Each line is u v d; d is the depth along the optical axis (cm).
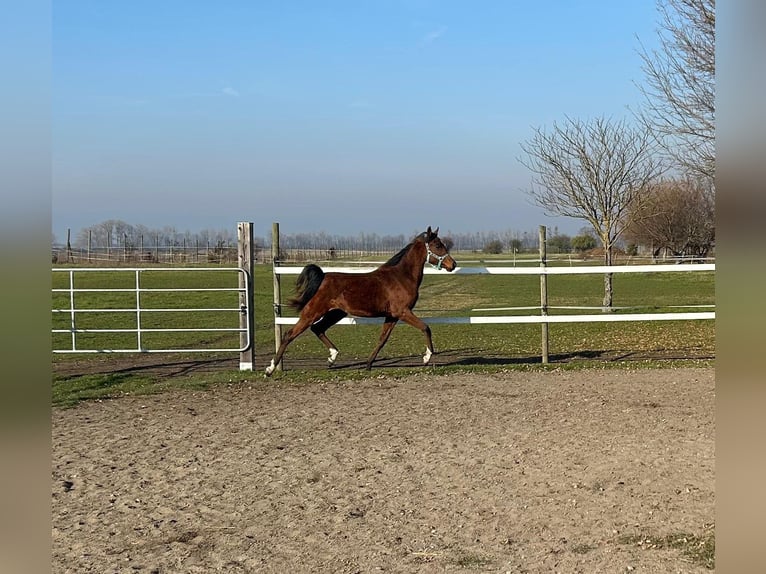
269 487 564
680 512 485
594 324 1931
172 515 506
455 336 1733
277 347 1145
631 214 2225
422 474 588
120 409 868
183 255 5962
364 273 1096
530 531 462
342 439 707
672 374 1050
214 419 809
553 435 702
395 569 410
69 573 410
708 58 1329
